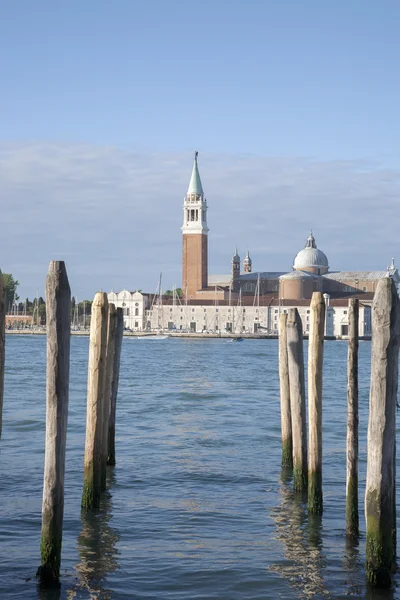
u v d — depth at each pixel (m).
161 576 20.34
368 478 18.38
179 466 33.62
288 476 31.77
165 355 151.88
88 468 25.75
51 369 18.30
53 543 19.28
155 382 80.31
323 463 33.81
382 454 17.92
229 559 21.62
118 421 47.66
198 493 28.92
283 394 32.41
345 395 66.25
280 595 19.20
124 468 33.16
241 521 25.25
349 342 22.62
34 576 20.02
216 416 50.78
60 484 18.92
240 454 36.66
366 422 46.69
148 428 44.72
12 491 28.27
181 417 49.94
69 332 18.47
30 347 178.12
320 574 20.53
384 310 17.56
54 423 18.47
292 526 24.61
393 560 19.20
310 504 25.28
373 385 17.80
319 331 24.23
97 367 25.28
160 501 27.70
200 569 20.84
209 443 39.66
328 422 46.47
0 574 20.12
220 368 108.81
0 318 16.42
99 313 25.02
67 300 18.38
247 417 50.34
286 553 22.12
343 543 22.89
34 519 24.86
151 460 34.97
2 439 39.09
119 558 21.59
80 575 20.20
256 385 77.62
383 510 18.28
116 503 27.25
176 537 23.53
